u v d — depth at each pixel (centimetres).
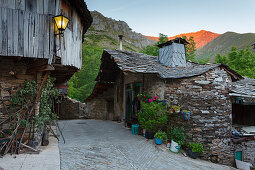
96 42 10025
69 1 589
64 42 536
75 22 640
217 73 704
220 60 2159
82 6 594
